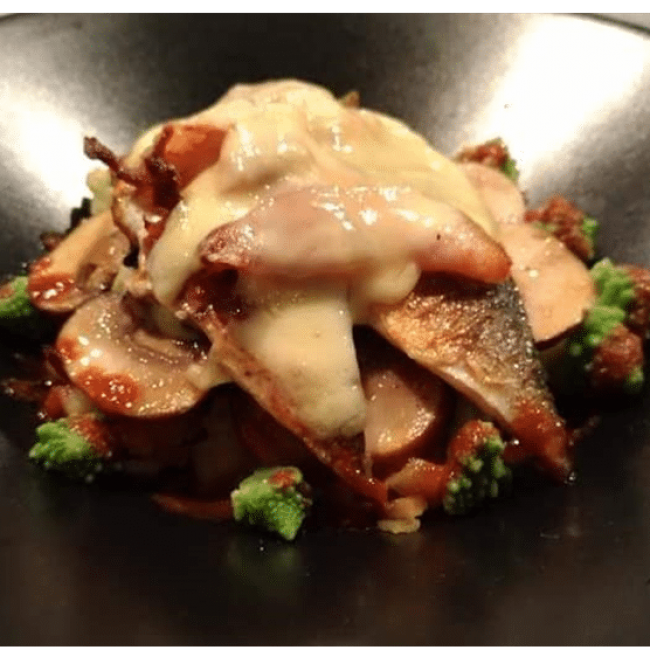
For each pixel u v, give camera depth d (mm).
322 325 351
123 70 500
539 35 506
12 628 271
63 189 469
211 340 359
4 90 480
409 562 327
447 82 508
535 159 486
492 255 364
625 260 445
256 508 337
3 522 330
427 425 365
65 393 385
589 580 310
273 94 406
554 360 400
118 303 395
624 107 480
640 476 360
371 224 358
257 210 354
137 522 343
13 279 442
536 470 368
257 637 276
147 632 273
